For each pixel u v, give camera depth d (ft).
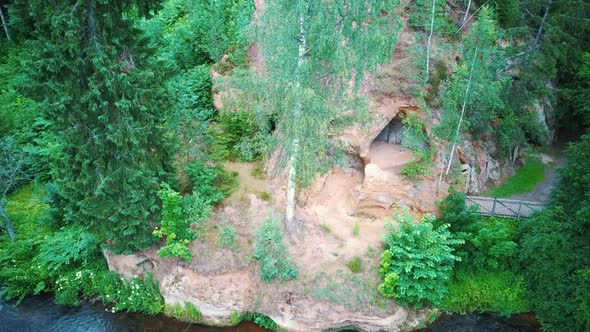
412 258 61.87
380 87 73.82
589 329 58.29
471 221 68.33
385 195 72.13
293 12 51.78
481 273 69.00
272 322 63.82
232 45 91.15
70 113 53.88
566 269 63.62
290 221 68.44
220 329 64.13
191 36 101.30
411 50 75.46
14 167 84.53
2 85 104.58
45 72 51.83
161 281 65.57
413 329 64.28
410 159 76.07
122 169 58.54
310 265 64.90
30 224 79.66
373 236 69.77
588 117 89.71
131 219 61.67
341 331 63.67
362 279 63.62
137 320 65.46
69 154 57.72
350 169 77.82
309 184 63.57
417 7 79.25
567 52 87.15
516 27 82.94
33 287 70.33
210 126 81.05
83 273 70.38
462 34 83.76
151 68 57.88
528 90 88.17
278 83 54.34
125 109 53.78
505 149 86.02
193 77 91.61
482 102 73.72
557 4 83.66
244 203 71.61
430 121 74.23
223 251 64.54
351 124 60.44
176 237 63.87
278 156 65.16
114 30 53.78
